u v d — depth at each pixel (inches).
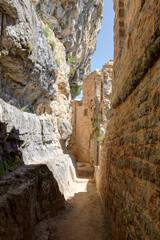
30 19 197.9
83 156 756.0
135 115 112.4
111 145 211.5
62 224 200.1
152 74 84.7
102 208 253.8
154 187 75.5
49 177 224.5
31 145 274.7
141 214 90.7
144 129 92.7
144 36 95.5
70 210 246.1
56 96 394.6
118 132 172.4
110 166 208.8
